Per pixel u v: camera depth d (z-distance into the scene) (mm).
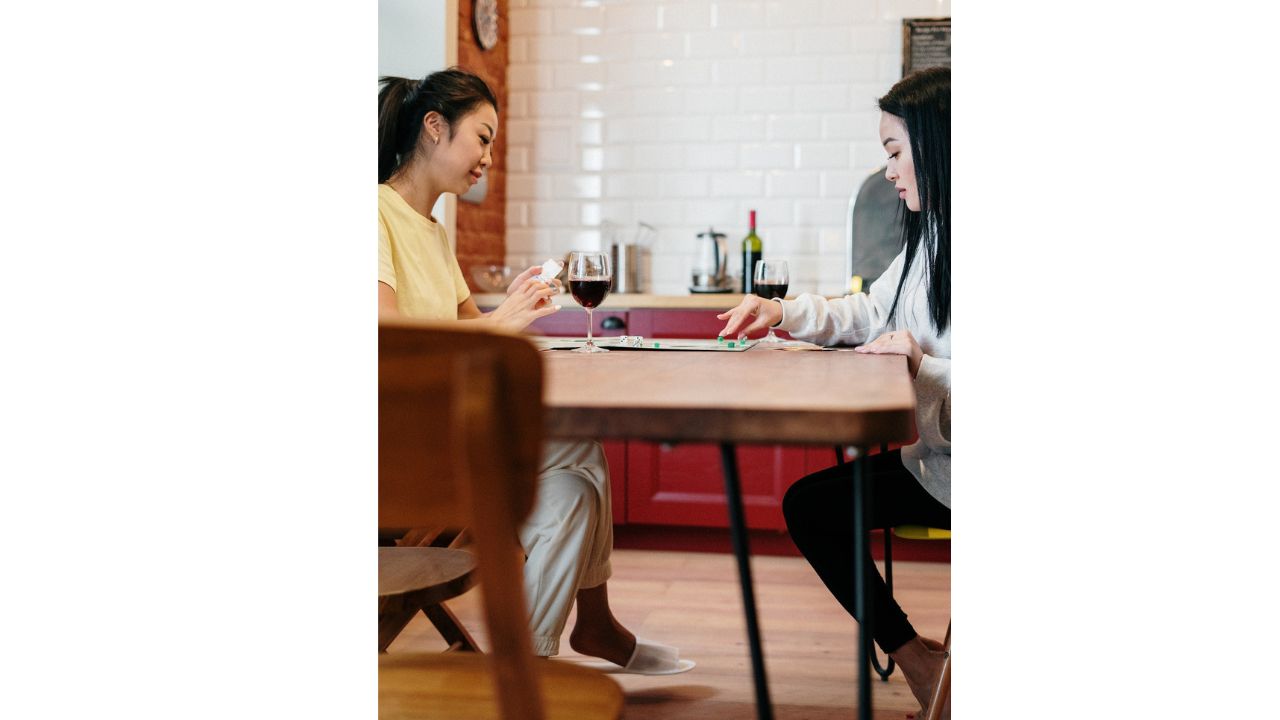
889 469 1899
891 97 1913
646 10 4230
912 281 1957
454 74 2242
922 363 1735
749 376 1223
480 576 747
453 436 767
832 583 1894
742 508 956
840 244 4145
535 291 1855
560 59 4293
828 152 4141
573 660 2459
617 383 1123
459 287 2326
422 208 2254
